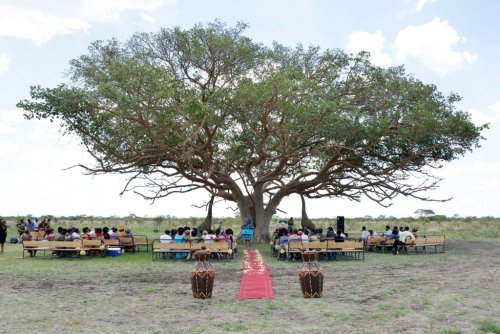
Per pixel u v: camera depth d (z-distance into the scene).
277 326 10.98
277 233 29.56
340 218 34.22
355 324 11.12
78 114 29.64
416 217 82.56
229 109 29.39
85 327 11.09
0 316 12.28
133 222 67.75
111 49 33.47
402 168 35.44
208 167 33.00
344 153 33.84
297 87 27.69
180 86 29.97
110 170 32.44
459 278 18.33
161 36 34.09
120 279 18.59
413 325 11.00
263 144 31.39
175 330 10.73
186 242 25.17
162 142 30.70
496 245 34.44
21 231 35.44
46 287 16.81
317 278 14.34
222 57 34.09
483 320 11.46
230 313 12.44
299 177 36.56
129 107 26.33
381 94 33.16
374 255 27.75
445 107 33.62
